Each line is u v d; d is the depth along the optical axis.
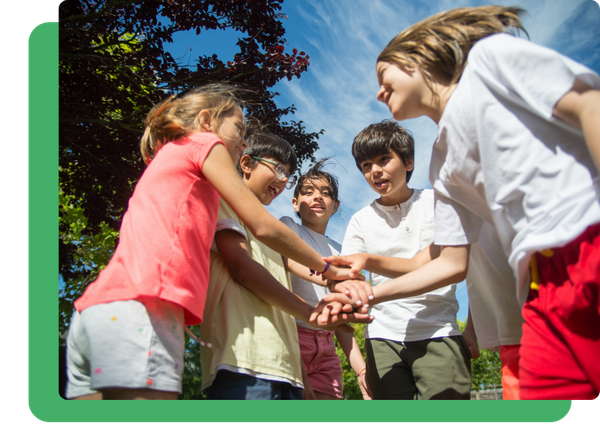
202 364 1.45
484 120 1.12
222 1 4.62
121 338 1.06
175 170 1.31
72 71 4.43
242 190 1.37
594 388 0.97
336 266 1.81
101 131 4.62
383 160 2.24
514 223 1.09
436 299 2.01
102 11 4.04
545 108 1.00
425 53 1.36
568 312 0.96
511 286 1.55
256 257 1.70
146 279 1.11
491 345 1.67
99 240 5.77
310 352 2.26
